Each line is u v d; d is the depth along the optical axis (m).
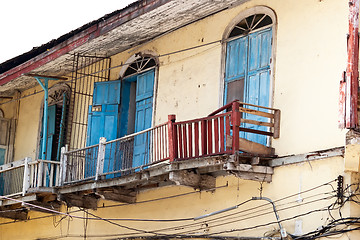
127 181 14.91
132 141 16.84
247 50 14.64
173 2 14.83
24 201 17.45
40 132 20.72
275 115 13.52
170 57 16.62
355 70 11.84
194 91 15.73
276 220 12.90
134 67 17.80
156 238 15.23
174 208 15.23
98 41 17.25
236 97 14.67
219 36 15.38
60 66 19.23
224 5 15.21
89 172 16.52
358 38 12.05
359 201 11.91
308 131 12.92
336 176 12.09
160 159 14.20
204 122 13.30
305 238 12.16
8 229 20.70
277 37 13.98
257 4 14.58
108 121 17.64
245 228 13.45
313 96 12.99
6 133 21.91
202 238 14.27
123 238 16.22
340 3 12.91
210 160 12.99
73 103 18.34
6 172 18.72
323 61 12.97
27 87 21.73
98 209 17.34
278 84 13.71
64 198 16.81
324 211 12.13
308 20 13.44
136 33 16.78
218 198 14.20
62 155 17.11
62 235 18.36
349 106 11.64
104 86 17.92
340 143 12.30
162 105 16.52
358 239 11.77
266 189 13.27
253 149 13.08
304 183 12.62
